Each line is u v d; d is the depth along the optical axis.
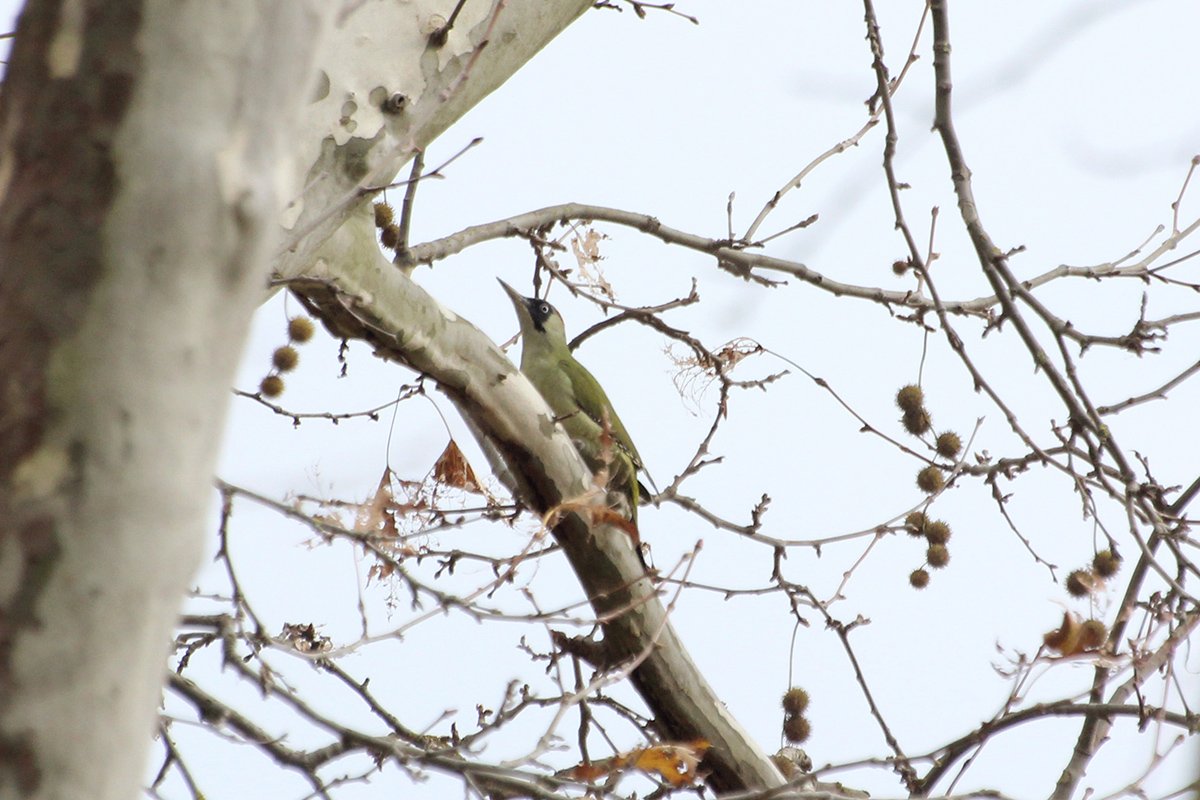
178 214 3.88
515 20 8.44
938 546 11.32
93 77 3.88
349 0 5.72
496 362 10.52
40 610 3.80
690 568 8.86
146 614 3.92
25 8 3.95
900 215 9.55
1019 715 9.08
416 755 8.77
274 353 12.10
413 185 10.94
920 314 11.37
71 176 3.86
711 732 10.76
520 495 10.95
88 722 3.85
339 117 7.74
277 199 4.04
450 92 7.06
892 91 10.86
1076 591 9.48
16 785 3.77
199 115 3.92
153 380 3.88
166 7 3.90
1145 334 9.73
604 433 10.16
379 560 9.48
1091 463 9.01
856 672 10.75
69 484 3.82
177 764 8.98
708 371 11.61
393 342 9.99
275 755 9.01
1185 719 8.63
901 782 10.12
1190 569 8.75
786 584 10.97
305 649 9.76
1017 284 9.35
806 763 11.20
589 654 10.80
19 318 3.83
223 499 9.48
